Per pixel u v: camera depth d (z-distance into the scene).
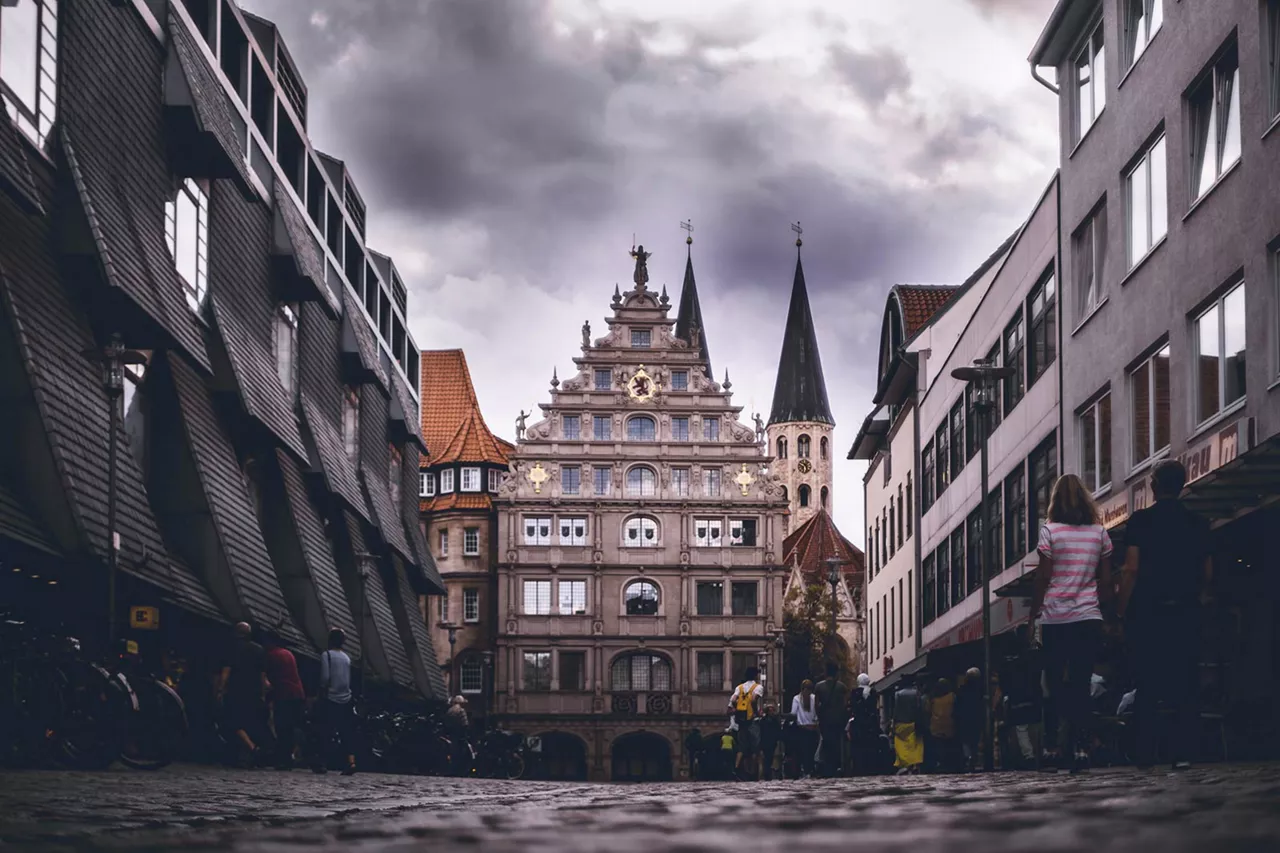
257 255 37.59
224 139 30.84
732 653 85.75
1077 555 11.10
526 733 84.75
